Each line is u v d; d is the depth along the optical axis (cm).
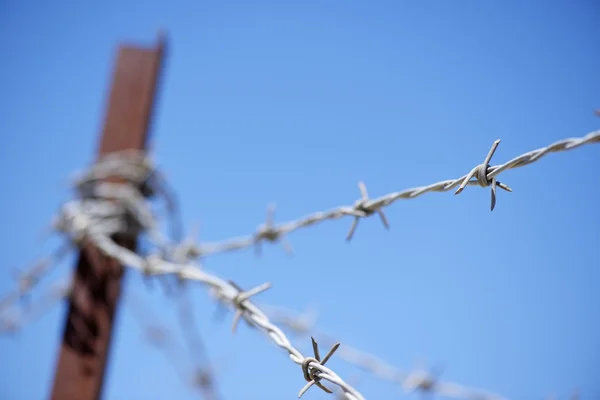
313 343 168
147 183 345
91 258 331
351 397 161
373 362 330
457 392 314
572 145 147
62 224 334
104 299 325
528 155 154
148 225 332
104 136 346
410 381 317
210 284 256
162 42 361
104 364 316
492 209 161
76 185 340
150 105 353
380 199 212
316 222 262
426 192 193
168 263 306
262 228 292
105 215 330
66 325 320
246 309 216
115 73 355
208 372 336
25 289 334
